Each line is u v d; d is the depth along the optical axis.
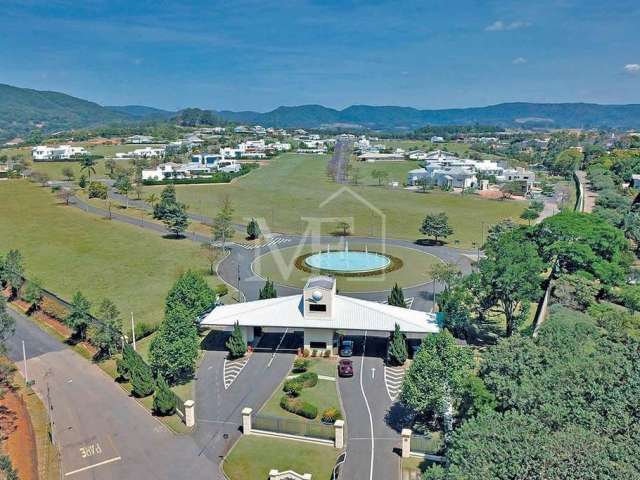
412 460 58.88
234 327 83.56
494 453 39.56
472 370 61.97
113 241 156.38
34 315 103.19
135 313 101.50
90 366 82.75
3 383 76.81
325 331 84.56
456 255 146.12
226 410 69.81
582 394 46.56
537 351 54.59
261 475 57.03
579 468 37.34
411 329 82.06
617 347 56.09
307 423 65.50
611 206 170.00
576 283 88.69
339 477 56.19
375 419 67.06
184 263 135.75
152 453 61.09
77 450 61.69
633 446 39.69
